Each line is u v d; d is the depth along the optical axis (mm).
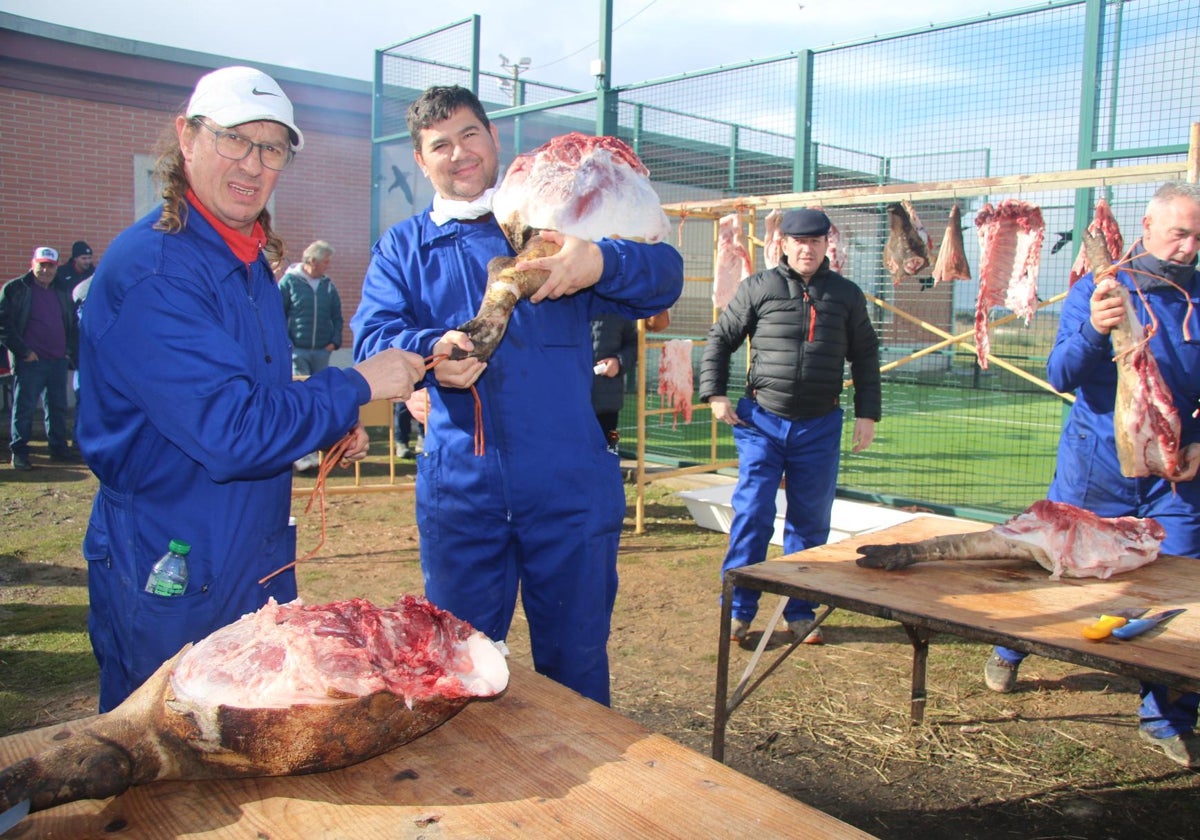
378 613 1717
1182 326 3447
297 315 9727
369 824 1390
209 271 1933
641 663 4641
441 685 1551
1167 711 3631
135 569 1956
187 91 13672
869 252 10273
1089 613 2537
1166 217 3406
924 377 18297
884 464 10695
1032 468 10391
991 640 2396
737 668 4570
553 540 2627
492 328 2264
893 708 4109
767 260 7176
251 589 2051
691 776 1510
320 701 1412
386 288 2746
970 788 3439
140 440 1928
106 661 2029
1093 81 6602
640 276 2516
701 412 13641
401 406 9727
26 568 6098
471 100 2670
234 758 1431
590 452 2668
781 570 2992
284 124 1952
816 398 4711
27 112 12555
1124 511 3596
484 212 2697
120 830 1387
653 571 6195
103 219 13281
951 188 5969
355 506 8000
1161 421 3230
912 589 2756
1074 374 3545
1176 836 3117
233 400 1776
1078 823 3197
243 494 2016
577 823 1382
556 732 1658
